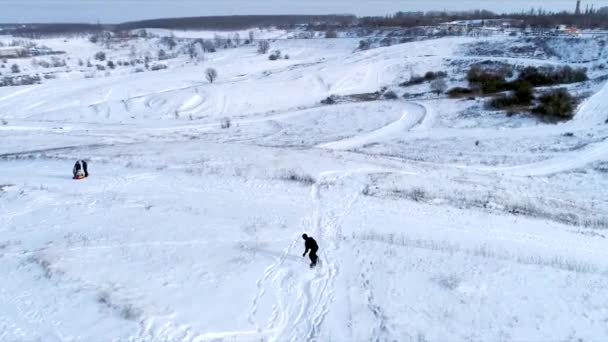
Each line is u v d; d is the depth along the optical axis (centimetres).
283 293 1362
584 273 1527
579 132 3969
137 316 1197
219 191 2398
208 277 1436
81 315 1208
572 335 1159
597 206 2442
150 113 6147
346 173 2784
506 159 3431
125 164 2934
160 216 1998
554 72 6212
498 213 2248
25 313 1221
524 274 1490
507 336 1151
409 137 4247
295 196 2352
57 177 2627
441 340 1133
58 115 6200
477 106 5144
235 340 1134
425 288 1379
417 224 2020
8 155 3522
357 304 1298
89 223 1902
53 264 1494
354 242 1750
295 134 4669
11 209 2067
